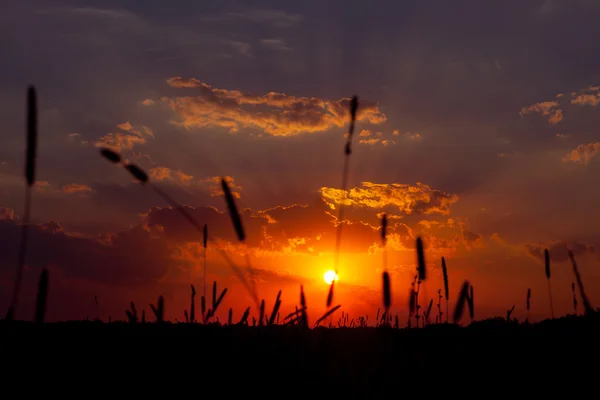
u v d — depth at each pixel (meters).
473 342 9.28
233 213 3.51
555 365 8.05
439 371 6.96
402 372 6.52
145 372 6.34
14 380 6.66
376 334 6.44
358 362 6.46
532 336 9.96
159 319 4.86
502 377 7.37
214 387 5.82
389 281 4.30
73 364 7.11
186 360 6.38
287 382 5.83
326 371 6.07
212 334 6.64
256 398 5.57
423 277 4.79
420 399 5.89
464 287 4.04
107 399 5.82
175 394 5.77
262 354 6.17
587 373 7.67
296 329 6.59
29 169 3.27
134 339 6.82
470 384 6.84
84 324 9.69
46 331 8.97
